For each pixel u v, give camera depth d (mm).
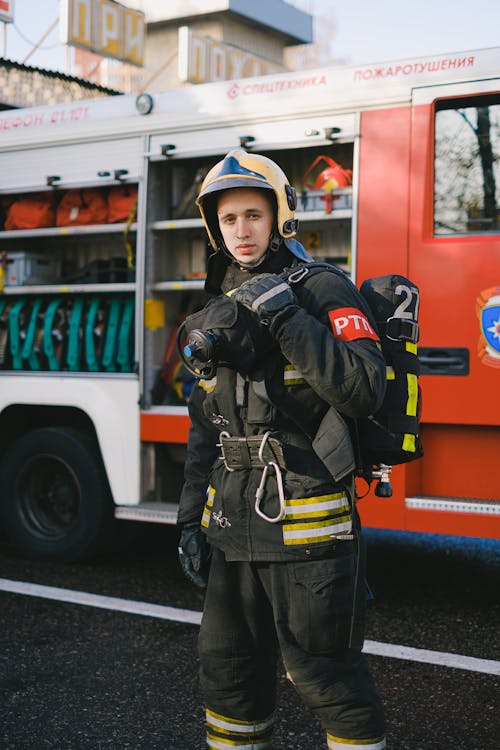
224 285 2279
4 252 5969
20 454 5602
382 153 4535
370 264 4551
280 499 2045
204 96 5051
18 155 5734
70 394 5434
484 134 4355
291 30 17719
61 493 5637
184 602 4691
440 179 4438
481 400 4250
